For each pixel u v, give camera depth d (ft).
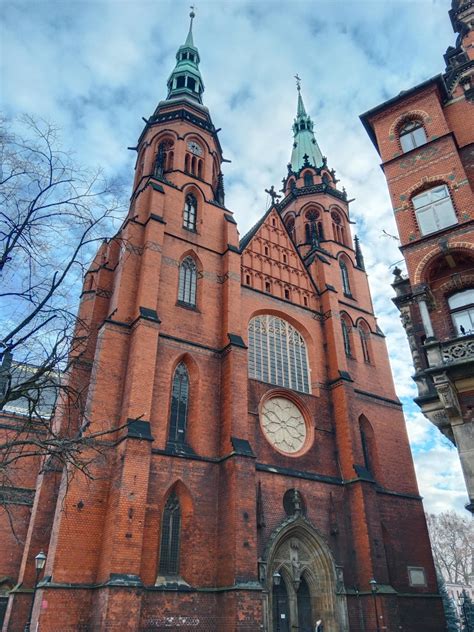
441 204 90.22
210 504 101.60
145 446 94.89
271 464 115.24
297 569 104.88
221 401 115.96
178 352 115.96
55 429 99.91
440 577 204.54
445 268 85.05
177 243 132.16
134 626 78.43
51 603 80.43
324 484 119.24
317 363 140.67
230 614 87.71
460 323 79.25
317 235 172.96
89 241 62.28
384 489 129.39
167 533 95.81
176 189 142.20
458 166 91.40
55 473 107.04
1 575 121.08
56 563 83.97
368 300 168.04
